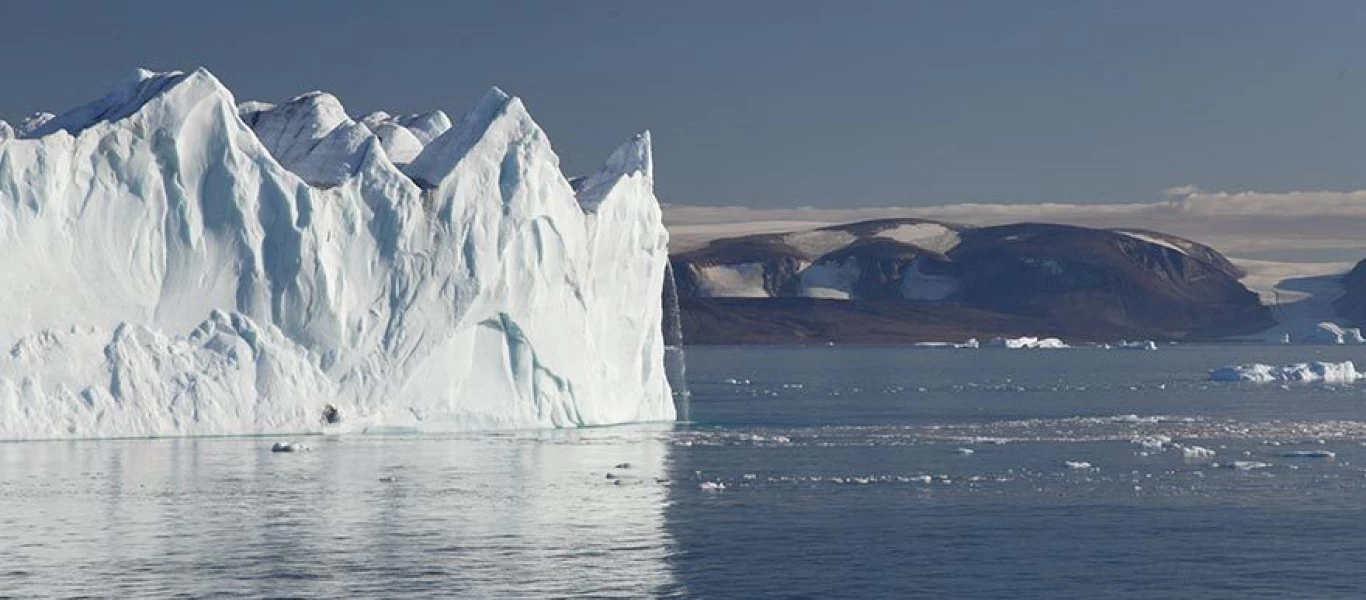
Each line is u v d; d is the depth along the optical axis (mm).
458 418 165250
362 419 159750
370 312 160500
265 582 95812
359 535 109688
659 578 98250
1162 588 96750
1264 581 98562
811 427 198375
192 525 112375
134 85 171125
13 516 114625
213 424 154375
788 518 118500
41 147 148875
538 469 141375
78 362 150750
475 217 163250
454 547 106188
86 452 144000
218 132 155875
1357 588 96812
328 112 181750
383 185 161000
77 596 92125
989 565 102625
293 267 156875
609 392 181375
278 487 128375
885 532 113125
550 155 168625
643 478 138125
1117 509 123188
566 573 99125
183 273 155375
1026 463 153375
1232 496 129875
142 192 153625
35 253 148875
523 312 167000
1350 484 137125
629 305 182125
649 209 182875
